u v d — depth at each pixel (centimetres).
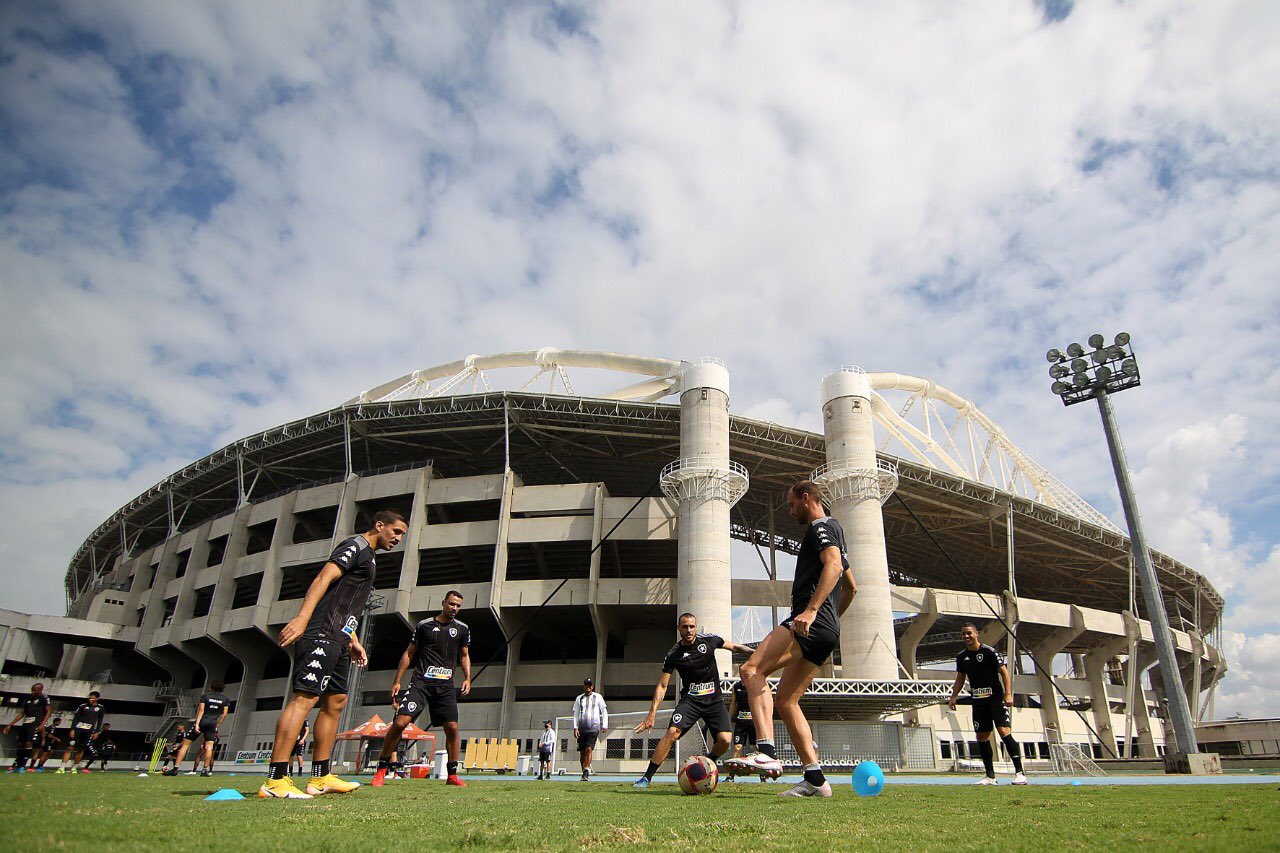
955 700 1224
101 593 6588
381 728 2583
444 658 1016
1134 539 2652
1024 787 898
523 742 4569
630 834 354
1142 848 294
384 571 5631
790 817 440
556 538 4884
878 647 4525
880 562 4734
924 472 5438
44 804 429
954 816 444
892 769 3834
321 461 6119
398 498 5338
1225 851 277
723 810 493
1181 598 7344
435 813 457
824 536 594
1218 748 6159
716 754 939
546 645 6169
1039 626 6019
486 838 333
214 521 6025
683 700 954
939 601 5338
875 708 4438
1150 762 3834
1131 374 2858
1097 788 851
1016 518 5934
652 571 5716
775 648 616
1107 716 6147
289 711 628
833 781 1106
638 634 5712
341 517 5125
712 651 959
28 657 5825
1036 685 5850
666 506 4922
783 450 5425
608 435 5406
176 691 6125
